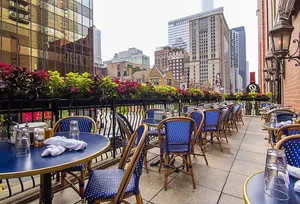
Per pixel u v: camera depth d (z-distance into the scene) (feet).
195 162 10.34
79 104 8.80
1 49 55.67
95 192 4.50
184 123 7.84
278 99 25.25
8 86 6.18
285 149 4.36
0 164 3.68
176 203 6.48
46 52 67.67
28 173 3.38
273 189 2.91
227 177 8.45
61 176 7.16
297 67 13.39
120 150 11.38
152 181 8.11
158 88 15.30
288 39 10.08
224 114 15.14
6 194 6.75
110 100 10.27
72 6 77.71
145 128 5.03
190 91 23.07
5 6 56.85
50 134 5.41
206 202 6.53
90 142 5.30
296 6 12.72
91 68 85.97
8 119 6.27
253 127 22.29
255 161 10.48
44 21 67.31
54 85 7.70
